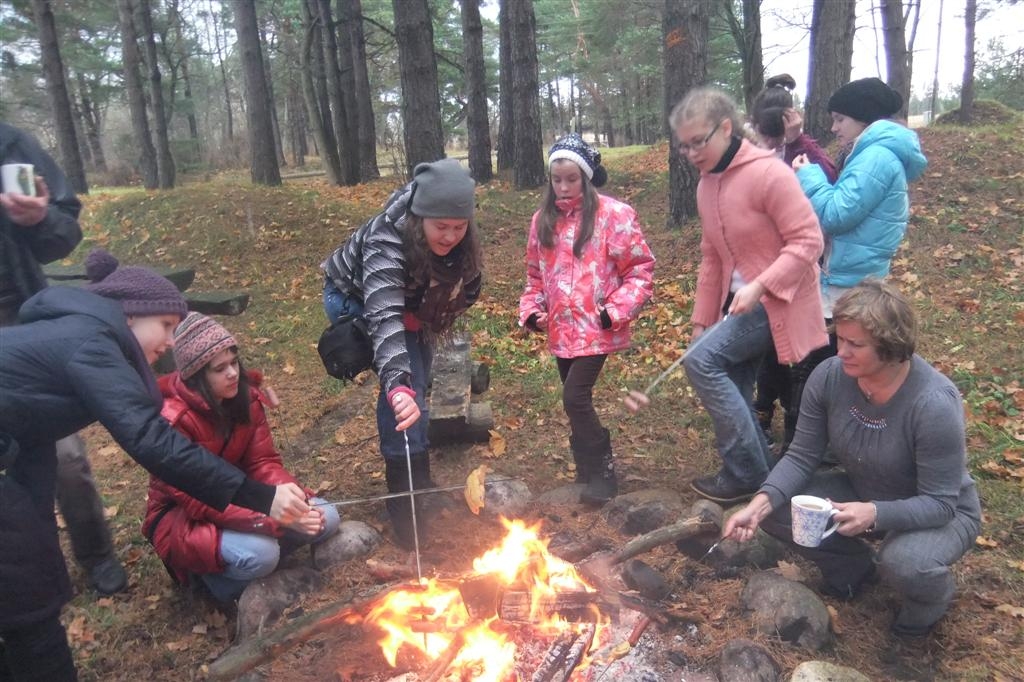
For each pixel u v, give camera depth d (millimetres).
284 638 2621
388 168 23094
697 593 3000
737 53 23406
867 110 3734
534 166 12766
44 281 3133
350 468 4613
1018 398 4758
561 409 5285
